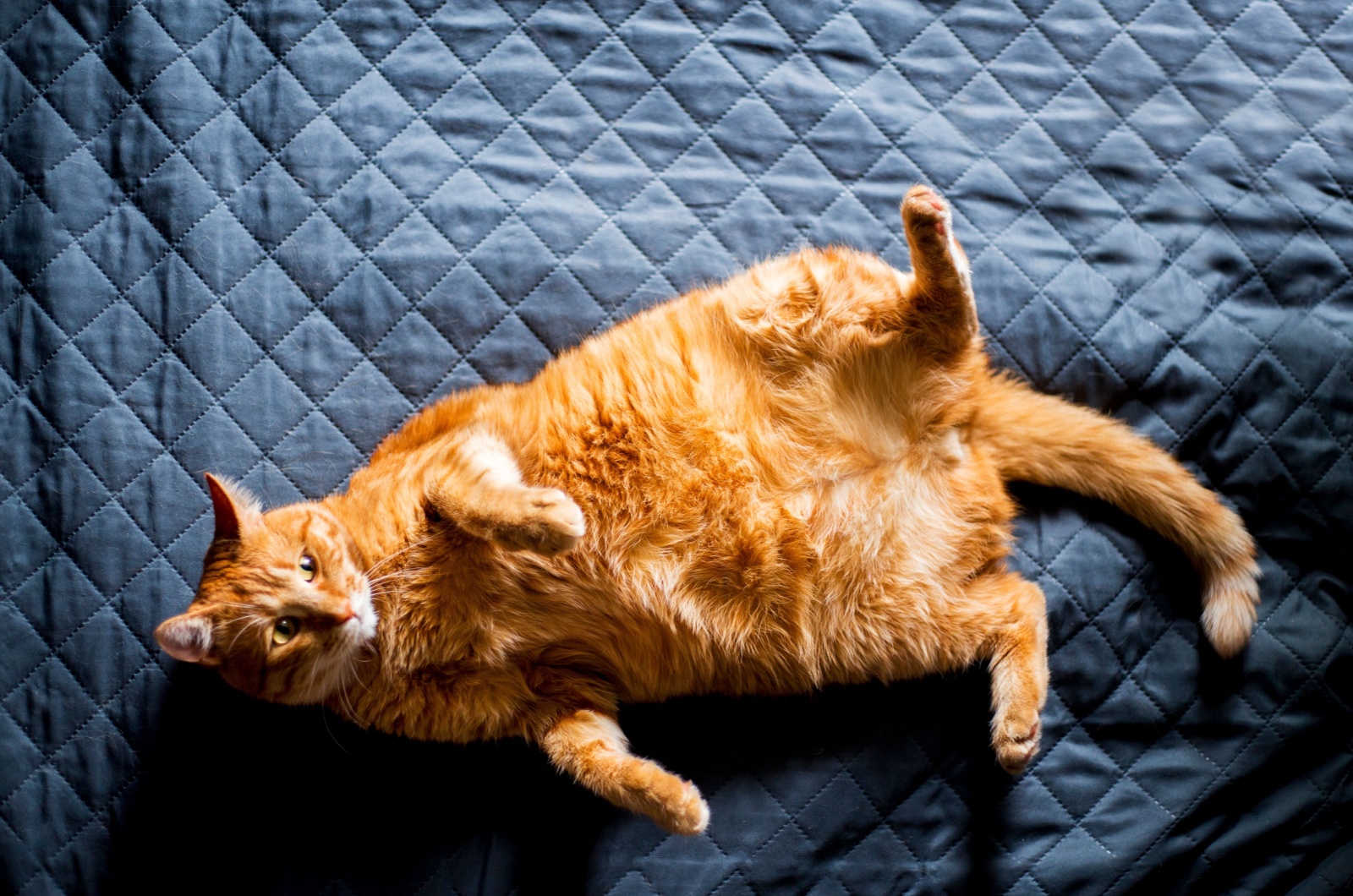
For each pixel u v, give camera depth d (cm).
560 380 127
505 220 137
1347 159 139
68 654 130
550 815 130
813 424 126
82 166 136
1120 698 132
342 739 131
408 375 135
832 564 126
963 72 140
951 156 138
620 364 126
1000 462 132
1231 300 137
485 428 127
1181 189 139
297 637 121
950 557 128
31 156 136
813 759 131
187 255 135
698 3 140
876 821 131
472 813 130
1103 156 139
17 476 132
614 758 124
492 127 138
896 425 127
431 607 124
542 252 136
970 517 128
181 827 129
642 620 126
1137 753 132
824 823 130
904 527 127
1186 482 131
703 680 129
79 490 132
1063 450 131
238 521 120
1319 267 138
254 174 136
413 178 137
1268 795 132
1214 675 133
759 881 130
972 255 137
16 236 135
